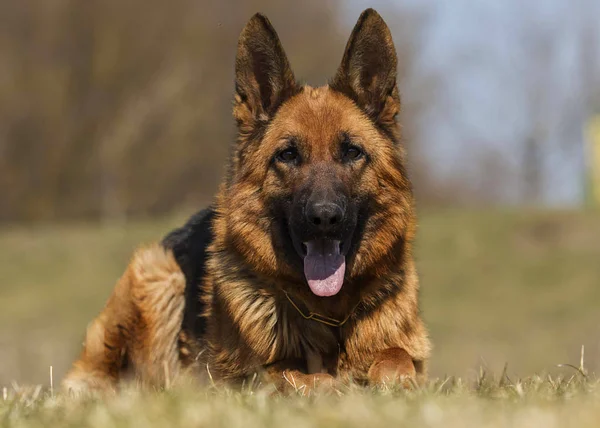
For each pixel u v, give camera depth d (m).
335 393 5.32
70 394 5.94
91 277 26.12
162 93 41.12
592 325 21.12
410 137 47.72
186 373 6.92
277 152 6.31
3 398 5.70
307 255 6.13
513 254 27.09
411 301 6.37
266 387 5.45
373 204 6.30
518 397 4.85
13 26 40.41
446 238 28.25
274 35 6.53
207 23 42.38
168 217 34.03
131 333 7.32
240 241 6.33
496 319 22.17
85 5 40.56
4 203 40.84
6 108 39.81
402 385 5.47
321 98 6.52
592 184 37.47
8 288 25.28
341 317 6.20
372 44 6.57
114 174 41.16
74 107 41.44
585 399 4.54
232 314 6.28
